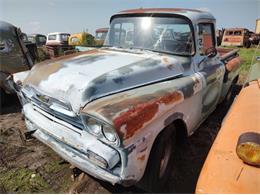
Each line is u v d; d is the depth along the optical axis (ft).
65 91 7.82
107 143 6.68
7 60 17.40
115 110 6.66
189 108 9.72
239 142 5.28
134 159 6.73
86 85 7.69
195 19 11.18
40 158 10.96
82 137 7.39
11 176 9.73
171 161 9.51
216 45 13.57
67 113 7.75
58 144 8.41
